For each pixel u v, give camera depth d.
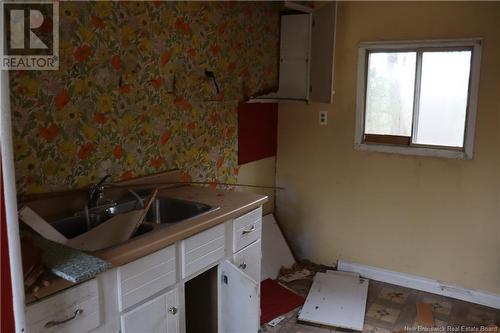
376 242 3.42
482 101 2.88
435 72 3.05
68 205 2.01
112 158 2.22
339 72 3.35
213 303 2.23
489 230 2.99
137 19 2.25
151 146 2.45
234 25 2.98
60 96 1.92
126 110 2.26
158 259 1.76
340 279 3.38
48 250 1.50
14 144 1.76
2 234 1.18
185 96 2.63
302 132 3.61
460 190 3.04
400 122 3.25
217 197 2.40
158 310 1.79
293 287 3.29
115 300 1.60
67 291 1.41
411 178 3.21
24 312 1.24
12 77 1.72
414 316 2.90
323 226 3.64
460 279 3.14
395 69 3.20
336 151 3.48
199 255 1.99
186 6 2.55
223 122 3.01
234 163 3.19
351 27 3.25
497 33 2.77
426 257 3.24
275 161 3.77
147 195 2.36
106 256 1.54
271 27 3.40
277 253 3.59
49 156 1.91
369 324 2.80
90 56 2.03
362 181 3.41
